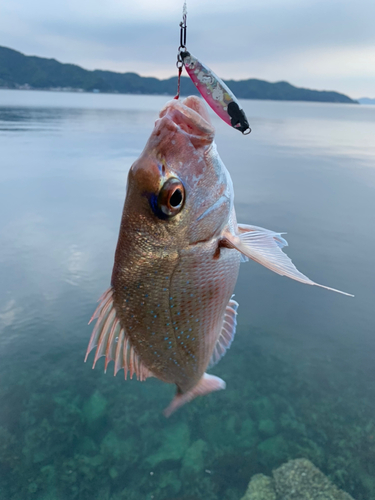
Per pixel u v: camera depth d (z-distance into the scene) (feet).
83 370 2.13
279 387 2.04
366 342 2.30
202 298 0.72
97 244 3.66
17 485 1.60
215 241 0.70
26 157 8.24
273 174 6.93
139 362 0.73
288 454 1.72
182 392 0.83
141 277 0.67
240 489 1.59
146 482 1.62
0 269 3.08
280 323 2.48
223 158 8.61
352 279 2.97
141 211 0.64
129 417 1.90
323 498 1.52
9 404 1.92
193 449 1.76
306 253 3.42
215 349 0.85
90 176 6.69
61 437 1.80
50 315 2.50
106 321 0.69
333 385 2.04
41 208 4.76
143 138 12.08
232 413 1.92
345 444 1.74
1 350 2.21
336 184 6.16
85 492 1.58
